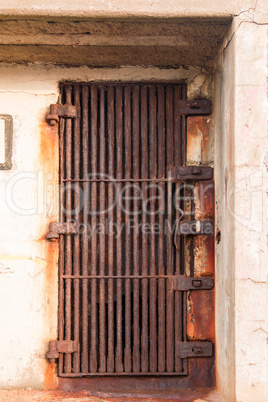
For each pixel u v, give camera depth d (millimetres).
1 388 3309
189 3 2857
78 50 3285
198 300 3473
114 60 3467
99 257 3508
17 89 3496
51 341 3350
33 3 2836
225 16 2867
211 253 3477
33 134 3482
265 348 2795
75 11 2840
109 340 3436
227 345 2992
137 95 3576
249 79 2867
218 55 3297
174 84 3580
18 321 3361
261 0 2889
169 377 3422
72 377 3387
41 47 3236
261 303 2812
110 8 2850
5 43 3178
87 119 3574
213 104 3508
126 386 3402
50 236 3383
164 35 3092
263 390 2773
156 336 3473
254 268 2822
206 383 3404
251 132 2857
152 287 3482
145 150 3570
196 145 3545
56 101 3516
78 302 3443
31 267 3402
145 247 3508
